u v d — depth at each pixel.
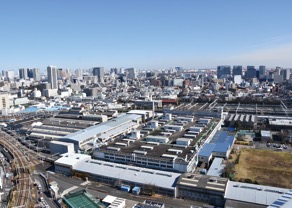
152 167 99.88
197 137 123.44
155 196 81.88
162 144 115.50
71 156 109.00
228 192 75.19
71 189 87.69
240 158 110.62
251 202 69.88
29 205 77.25
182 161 94.62
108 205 76.12
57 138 139.00
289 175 92.62
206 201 77.50
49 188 88.00
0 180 88.69
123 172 91.94
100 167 97.12
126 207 75.81
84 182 93.38
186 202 78.00
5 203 79.38
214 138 131.25
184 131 135.38
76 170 97.94
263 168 99.50
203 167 102.12
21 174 101.56
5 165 111.75
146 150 108.38
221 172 93.44
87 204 76.81
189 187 79.19
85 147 127.06
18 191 86.75
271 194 72.31
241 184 79.06
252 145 129.75
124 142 120.38
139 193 84.12
